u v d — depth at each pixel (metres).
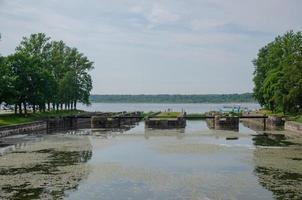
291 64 90.81
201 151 54.47
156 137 73.94
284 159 47.44
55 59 125.31
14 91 84.94
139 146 60.50
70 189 33.25
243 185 34.41
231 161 46.28
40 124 90.62
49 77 98.56
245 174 38.94
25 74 92.69
